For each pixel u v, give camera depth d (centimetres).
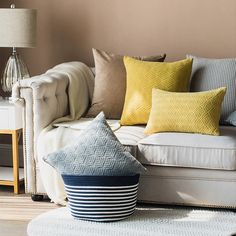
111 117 621
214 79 608
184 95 570
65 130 577
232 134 562
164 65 604
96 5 665
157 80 597
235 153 537
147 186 554
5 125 602
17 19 618
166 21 654
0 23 620
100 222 527
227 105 603
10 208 567
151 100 595
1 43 623
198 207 562
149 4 655
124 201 529
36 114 576
